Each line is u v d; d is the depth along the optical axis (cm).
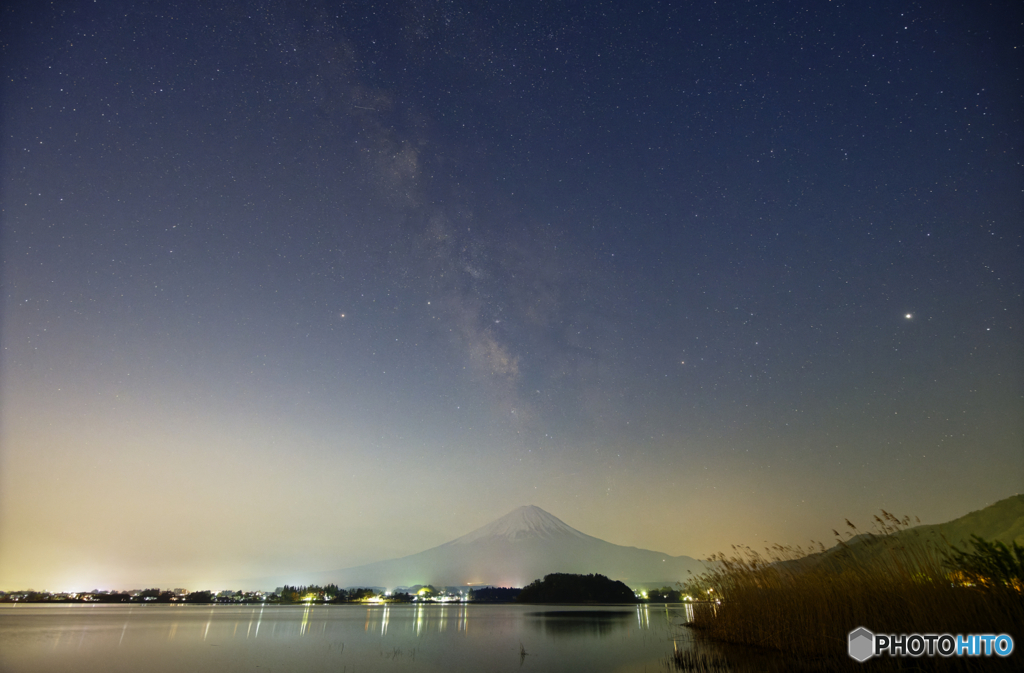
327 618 5444
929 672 902
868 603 1012
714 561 1755
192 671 1512
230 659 1792
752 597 1527
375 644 2302
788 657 1228
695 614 2395
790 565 1422
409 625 3931
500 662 1623
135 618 5353
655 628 2811
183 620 4928
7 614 6494
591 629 3000
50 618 5241
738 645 1556
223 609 9962
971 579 889
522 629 3175
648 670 1257
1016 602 816
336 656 1841
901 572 988
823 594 1161
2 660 1778
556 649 1961
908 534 1029
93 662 1722
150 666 1623
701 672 1159
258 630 3378
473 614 6272
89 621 4609
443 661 1677
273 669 1542
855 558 1122
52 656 1892
